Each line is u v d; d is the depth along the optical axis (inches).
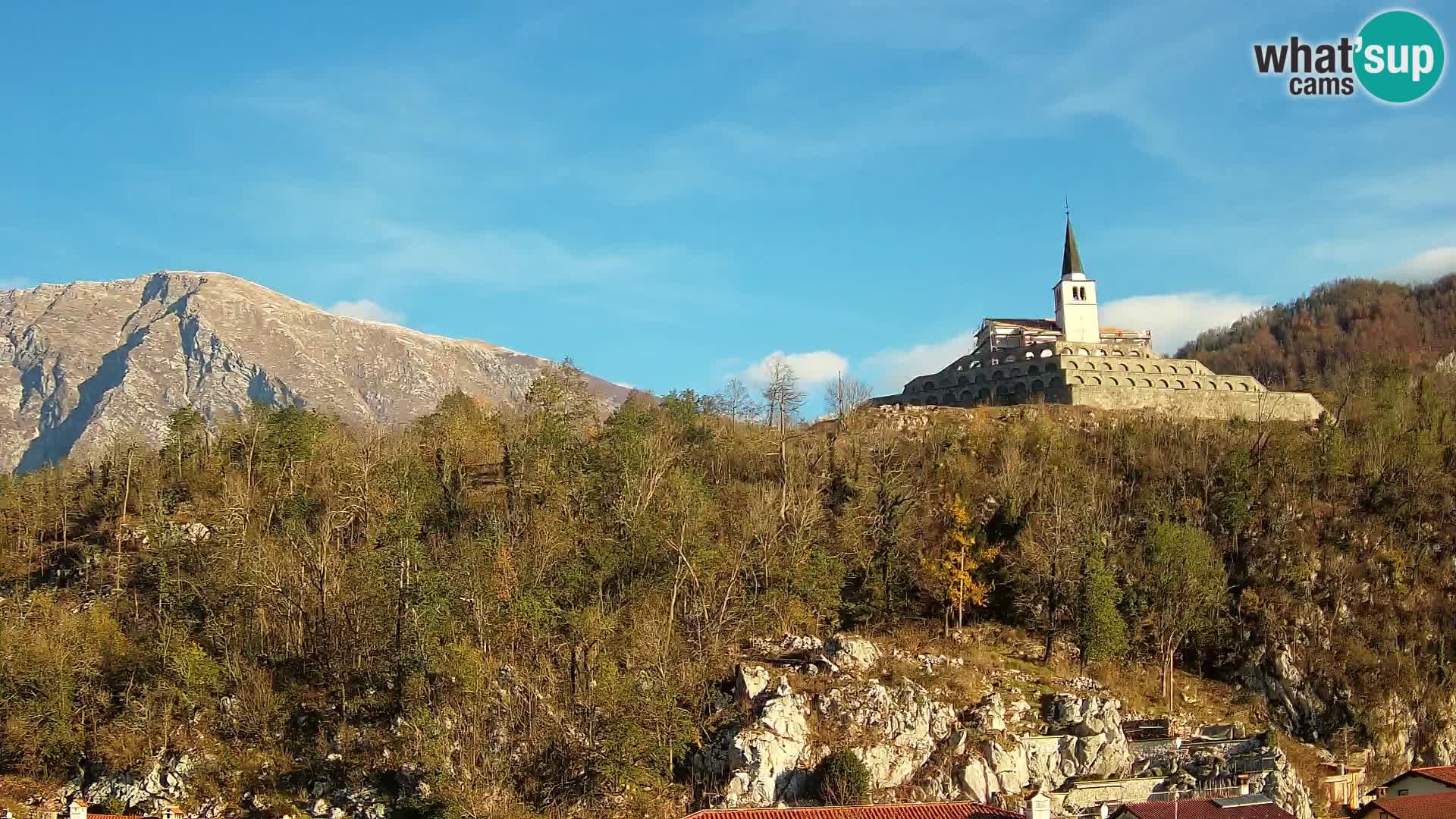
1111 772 4370.1
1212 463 6422.2
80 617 4982.8
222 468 6589.6
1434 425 6820.9
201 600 5157.5
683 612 4992.6
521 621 4773.6
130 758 4426.7
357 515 5831.7
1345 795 4840.1
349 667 4731.8
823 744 4311.0
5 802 4293.8
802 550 5300.2
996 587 5541.3
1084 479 6294.3
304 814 4210.1
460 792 3993.6
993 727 4434.1
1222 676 5438.0
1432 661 5423.2
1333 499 6102.4
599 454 6205.7
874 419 7568.9
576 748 4190.5
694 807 4131.4
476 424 6993.1
